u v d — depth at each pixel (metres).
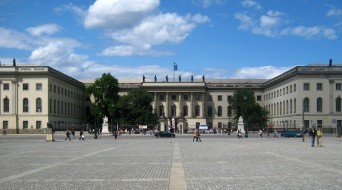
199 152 52.53
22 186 24.39
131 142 86.62
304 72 160.62
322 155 46.06
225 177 27.75
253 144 74.75
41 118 157.62
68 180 26.73
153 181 26.16
